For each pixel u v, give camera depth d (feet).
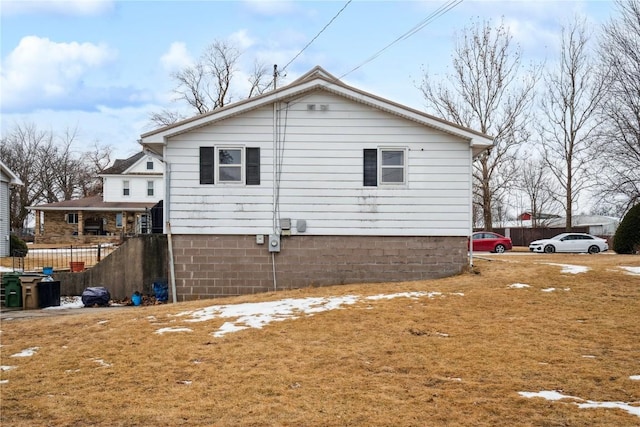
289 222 51.26
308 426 18.79
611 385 22.75
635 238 89.45
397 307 38.29
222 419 19.63
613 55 129.90
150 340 32.04
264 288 51.26
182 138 51.26
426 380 23.66
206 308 41.60
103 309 49.01
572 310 37.32
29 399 22.58
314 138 51.65
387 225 51.70
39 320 41.91
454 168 51.93
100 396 22.62
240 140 51.42
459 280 48.67
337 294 44.24
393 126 51.75
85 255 100.89
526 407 20.21
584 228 152.35
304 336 31.53
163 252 55.31
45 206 162.71
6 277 50.90
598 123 126.82
